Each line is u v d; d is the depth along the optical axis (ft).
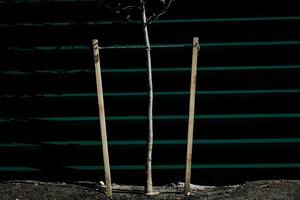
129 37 31.65
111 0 31.71
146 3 31.71
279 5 31.30
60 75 31.78
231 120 31.40
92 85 31.78
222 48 31.40
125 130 31.71
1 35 31.96
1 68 31.99
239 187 29.09
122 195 28.58
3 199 27.66
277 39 31.24
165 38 31.53
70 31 31.78
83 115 31.78
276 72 31.24
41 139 31.91
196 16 31.50
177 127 31.58
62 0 31.78
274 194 27.30
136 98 31.63
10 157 32.09
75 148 31.83
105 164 28.32
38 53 31.86
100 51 31.71
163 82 31.58
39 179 31.86
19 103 31.96
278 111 31.30
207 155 31.50
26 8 31.91
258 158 31.35
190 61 31.53
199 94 31.45
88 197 28.09
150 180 28.84
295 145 31.27
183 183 31.17
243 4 31.40
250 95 31.32
